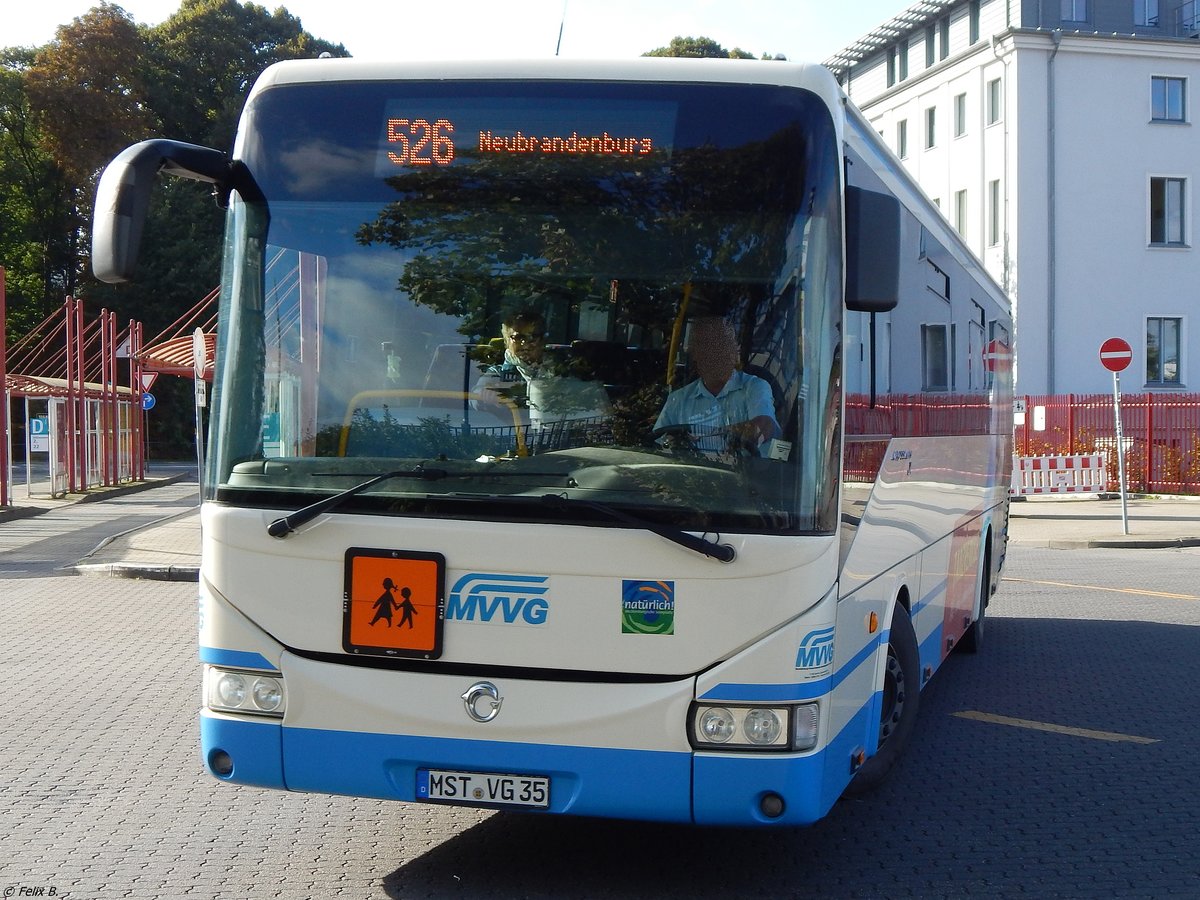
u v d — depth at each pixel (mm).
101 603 13430
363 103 4984
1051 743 7898
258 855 5578
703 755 4484
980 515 10344
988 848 5848
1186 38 41719
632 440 4613
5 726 7938
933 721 8500
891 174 6719
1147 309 42000
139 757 7215
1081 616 13406
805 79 4789
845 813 6395
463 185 4883
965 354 9289
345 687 4691
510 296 4785
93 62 61031
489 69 4930
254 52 68250
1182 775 7164
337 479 4750
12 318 65438
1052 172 41281
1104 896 5238
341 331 4871
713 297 4676
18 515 26188
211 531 4875
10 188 65750
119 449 38125
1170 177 42062
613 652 4516
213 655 4859
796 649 4488
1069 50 41281
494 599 4582
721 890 5242
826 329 4652
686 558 4477
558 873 5414
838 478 4684
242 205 5020
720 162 4746
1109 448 31875
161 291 62594
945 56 47250
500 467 4641
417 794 4684
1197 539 21578
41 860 5469
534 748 4566
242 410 4910
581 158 4820
